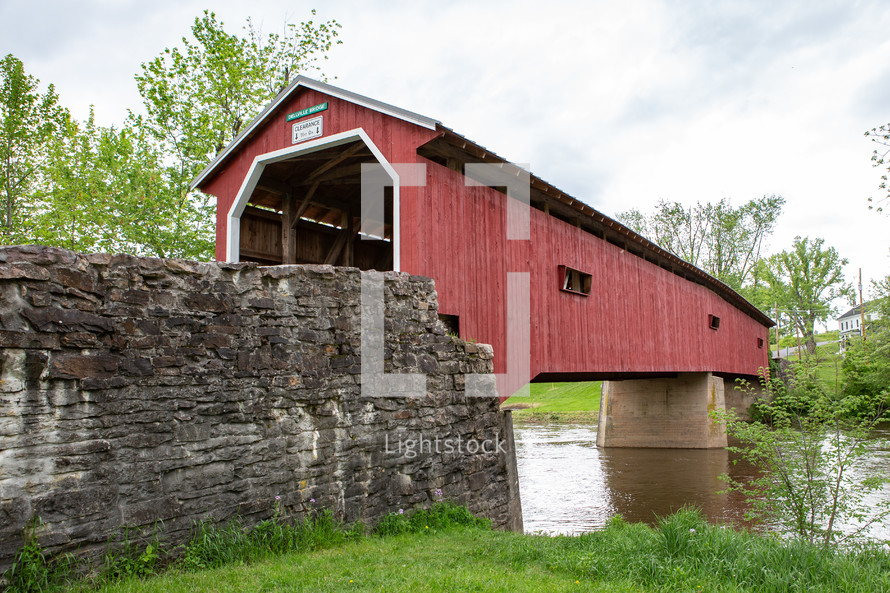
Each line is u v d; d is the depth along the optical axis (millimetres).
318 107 9977
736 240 39812
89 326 4242
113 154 15344
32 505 3867
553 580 4617
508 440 8938
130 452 4414
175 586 4078
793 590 4391
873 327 30328
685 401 21562
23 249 3988
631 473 16547
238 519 5074
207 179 11352
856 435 6969
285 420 5551
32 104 14641
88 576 4074
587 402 36625
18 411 3852
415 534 6289
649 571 4766
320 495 5793
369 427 6398
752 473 16016
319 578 4449
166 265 4789
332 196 13336
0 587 3646
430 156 9625
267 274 5562
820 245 41406
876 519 6863
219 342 5078
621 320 14672
